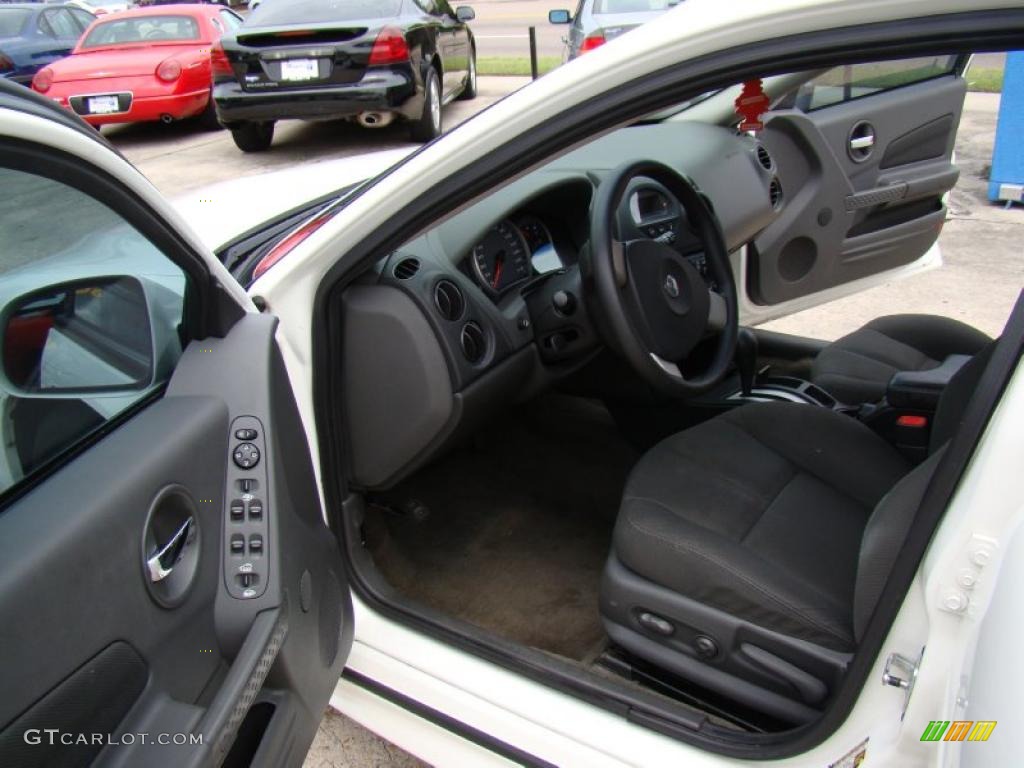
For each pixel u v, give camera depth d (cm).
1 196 97
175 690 104
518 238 205
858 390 223
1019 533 80
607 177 180
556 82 121
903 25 94
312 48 635
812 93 265
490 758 138
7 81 94
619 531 150
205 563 113
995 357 92
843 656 129
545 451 269
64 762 86
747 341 227
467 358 181
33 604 84
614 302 170
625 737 125
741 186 242
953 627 87
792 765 112
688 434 178
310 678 127
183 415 117
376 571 161
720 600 137
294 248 151
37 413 102
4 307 99
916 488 114
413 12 682
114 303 118
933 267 310
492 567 224
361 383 172
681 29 108
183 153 772
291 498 130
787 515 154
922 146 284
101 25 845
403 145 724
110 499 98
